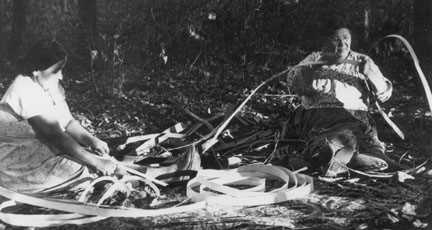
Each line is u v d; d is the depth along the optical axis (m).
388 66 11.33
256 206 5.06
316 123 6.31
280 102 9.16
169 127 7.82
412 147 6.80
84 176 5.33
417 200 5.08
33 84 5.02
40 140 5.18
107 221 4.77
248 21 13.04
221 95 9.88
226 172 5.69
